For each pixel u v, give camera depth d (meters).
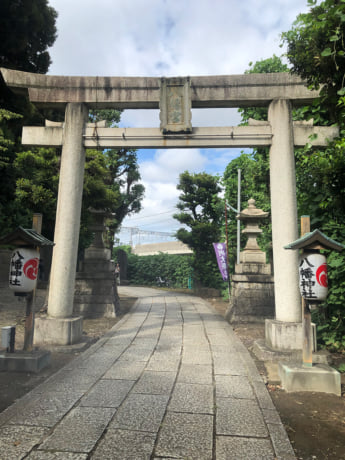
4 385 3.92
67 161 6.30
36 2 12.13
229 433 2.80
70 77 6.48
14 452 2.47
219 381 4.05
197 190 16.00
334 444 2.76
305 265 4.18
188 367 4.59
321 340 5.71
